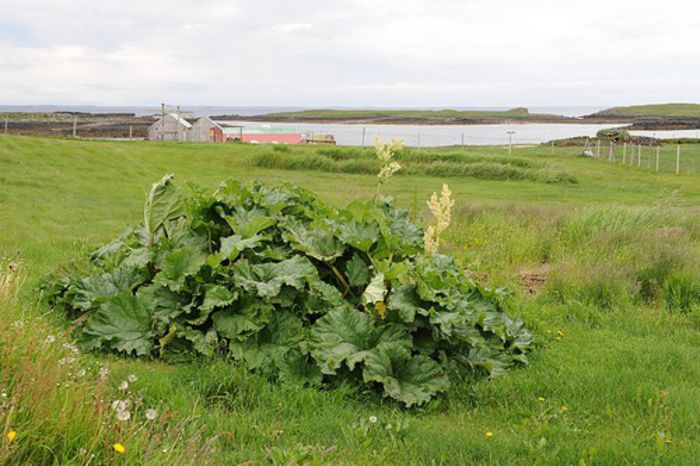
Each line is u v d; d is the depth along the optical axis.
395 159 35.66
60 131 65.56
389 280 6.06
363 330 5.52
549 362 6.09
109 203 17.22
